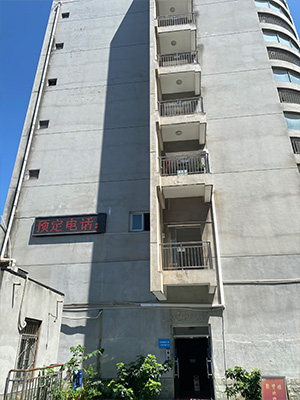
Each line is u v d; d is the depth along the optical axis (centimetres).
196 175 1210
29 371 738
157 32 1588
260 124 1431
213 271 1034
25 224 1391
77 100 1667
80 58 1803
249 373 963
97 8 1970
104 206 1381
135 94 1628
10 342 696
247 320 1080
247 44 1655
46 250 1326
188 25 1586
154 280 988
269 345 1037
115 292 1207
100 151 1509
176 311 1133
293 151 1373
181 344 1419
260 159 1354
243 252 1186
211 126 1462
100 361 1098
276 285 1120
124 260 1259
